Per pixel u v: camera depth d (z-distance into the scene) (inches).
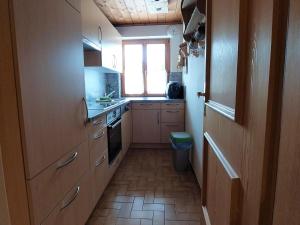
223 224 32.5
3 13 33.0
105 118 85.7
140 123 147.5
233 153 28.2
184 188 93.4
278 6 16.0
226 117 31.5
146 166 118.2
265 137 18.0
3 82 33.7
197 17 73.4
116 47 130.0
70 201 52.7
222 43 33.9
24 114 35.7
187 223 70.1
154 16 140.5
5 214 35.8
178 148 109.3
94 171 72.3
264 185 18.4
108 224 69.9
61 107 48.7
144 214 75.0
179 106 143.5
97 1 113.1
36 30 39.0
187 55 125.6
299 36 13.6
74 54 55.9
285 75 15.4
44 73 41.7
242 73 24.1
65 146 50.6
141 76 167.2
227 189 29.8
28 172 36.8
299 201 13.7
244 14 23.5
